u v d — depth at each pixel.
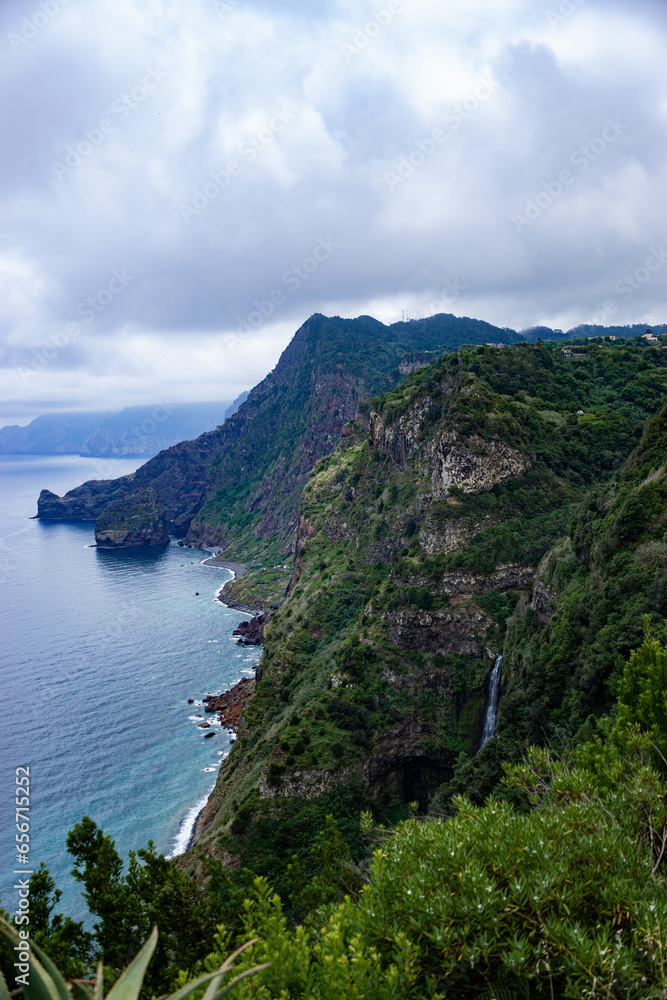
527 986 9.46
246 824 58.31
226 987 6.78
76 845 19.12
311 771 60.56
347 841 56.16
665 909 9.96
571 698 43.41
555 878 10.27
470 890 10.20
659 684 19.11
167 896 18.77
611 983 8.63
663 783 14.88
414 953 9.48
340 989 8.94
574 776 15.30
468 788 50.31
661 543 42.47
